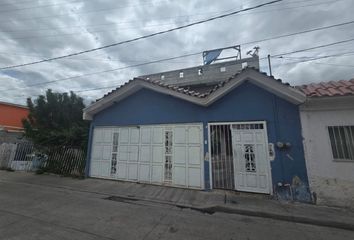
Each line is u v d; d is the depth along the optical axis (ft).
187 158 25.94
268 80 21.88
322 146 20.18
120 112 31.71
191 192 23.79
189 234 13.62
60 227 14.08
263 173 22.36
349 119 19.57
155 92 29.58
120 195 23.11
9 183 29.04
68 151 35.73
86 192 24.52
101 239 12.48
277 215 17.19
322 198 19.48
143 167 28.43
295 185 20.80
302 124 21.20
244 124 24.00
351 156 19.22
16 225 14.26
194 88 50.19
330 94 19.48
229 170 23.90
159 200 21.36
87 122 54.85
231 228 14.88
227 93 25.09
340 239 13.55
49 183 28.84
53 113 54.13
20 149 40.52
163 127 28.19
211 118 25.46
